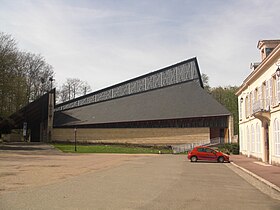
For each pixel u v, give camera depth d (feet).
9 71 145.79
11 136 248.93
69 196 35.14
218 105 190.49
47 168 71.05
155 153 163.22
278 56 74.13
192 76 211.82
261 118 90.94
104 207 29.37
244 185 48.47
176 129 192.65
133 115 206.08
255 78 101.55
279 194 40.11
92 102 241.14
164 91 215.51
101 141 213.05
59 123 231.09
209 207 30.45
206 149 101.04
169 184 47.06
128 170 69.41
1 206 29.25
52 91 225.97
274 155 81.35
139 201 32.76
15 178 51.72
